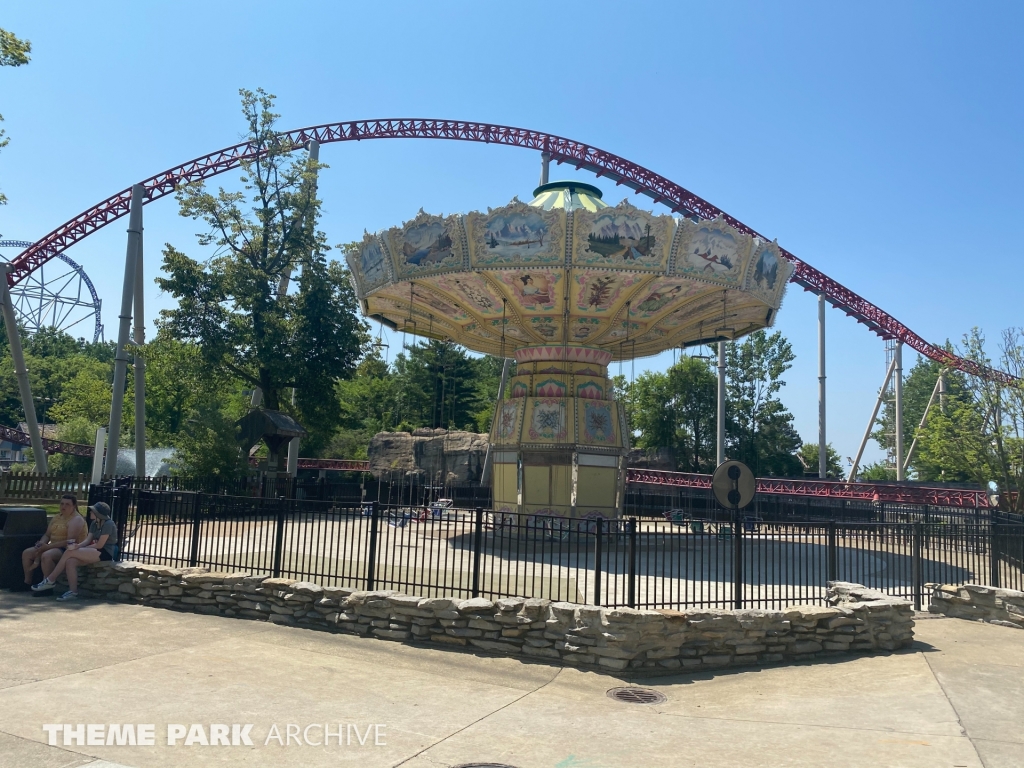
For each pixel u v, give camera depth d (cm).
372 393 8512
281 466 3869
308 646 1098
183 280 3728
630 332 2703
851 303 5350
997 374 3747
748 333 3047
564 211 1978
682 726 809
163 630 1155
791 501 3738
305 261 4081
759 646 1104
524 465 2573
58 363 10144
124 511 1534
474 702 870
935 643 1234
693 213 5394
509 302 2412
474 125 5484
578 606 1064
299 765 655
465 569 1725
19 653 970
